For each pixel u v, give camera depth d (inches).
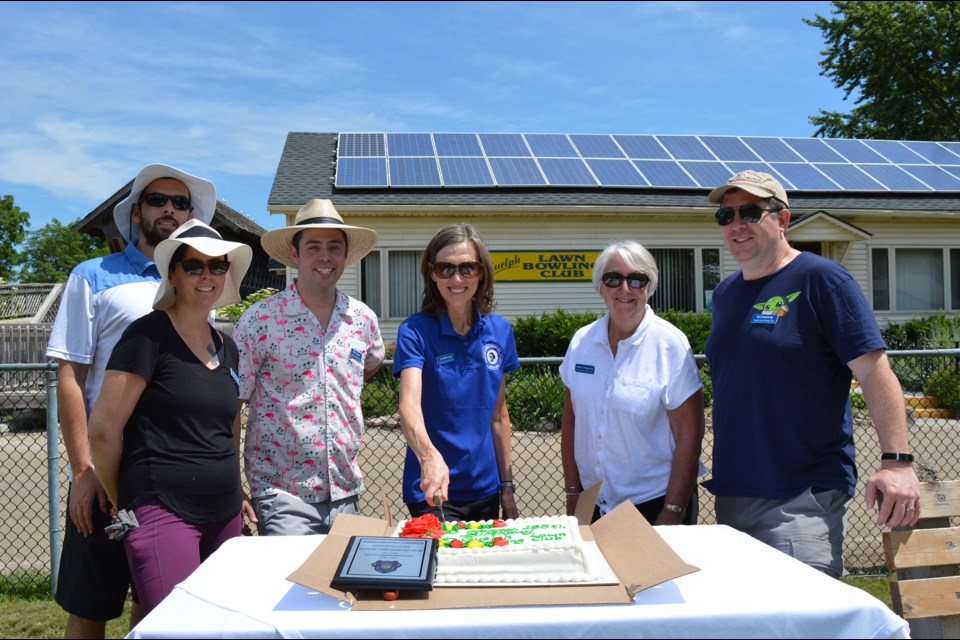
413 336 126.1
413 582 72.3
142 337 102.7
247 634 66.7
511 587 75.3
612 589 74.1
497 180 528.7
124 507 101.0
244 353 123.6
